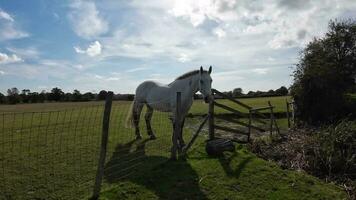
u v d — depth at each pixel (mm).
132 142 11508
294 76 19156
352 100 18719
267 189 6738
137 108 12227
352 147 8938
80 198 6066
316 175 8133
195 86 9805
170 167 7801
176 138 8461
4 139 12422
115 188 6441
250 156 8969
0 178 7215
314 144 9555
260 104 31375
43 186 6699
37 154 9602
